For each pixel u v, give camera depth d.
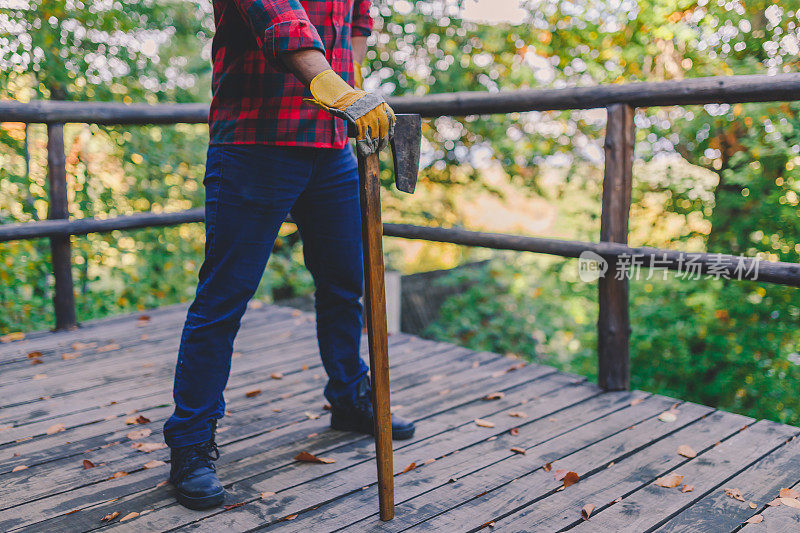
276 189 1.75
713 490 1.85
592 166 6.49
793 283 2.21
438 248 8.21
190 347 1.77
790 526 1.66
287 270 6.43
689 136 5.46
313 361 3.02
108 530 1.65
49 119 3.27
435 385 2.70
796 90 2.16
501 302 7.06
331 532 1.63
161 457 2.06
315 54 1.48
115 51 5.35
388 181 7.07
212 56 1.78
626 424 2.30
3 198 4.70
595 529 1.65
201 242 5.80
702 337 5.34
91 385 2.70
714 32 5.21
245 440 2.17
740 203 5.22
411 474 1.93
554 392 2.62
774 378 5.21
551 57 6.38
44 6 4.82
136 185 5.39
